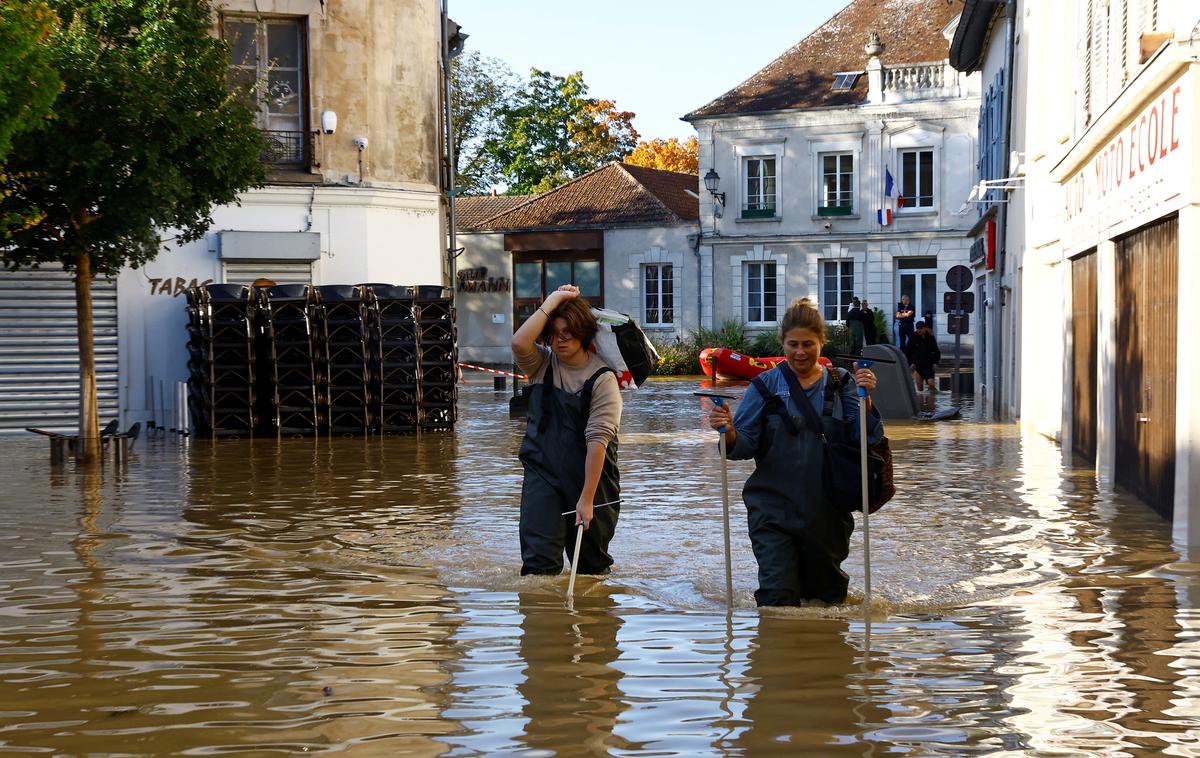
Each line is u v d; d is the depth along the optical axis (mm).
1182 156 9148
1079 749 4340
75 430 21094
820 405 6566
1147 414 10812
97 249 16156
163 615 6660
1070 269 15180
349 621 6465
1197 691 5051
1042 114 18562
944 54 43094
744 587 7250
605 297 46594
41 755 4355
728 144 44812
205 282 22406
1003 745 4383
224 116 16469
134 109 15422
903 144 42938
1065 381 15273
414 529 9789
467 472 14070
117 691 5164
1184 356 9062
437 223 24312
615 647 5816
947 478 12945
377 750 4383
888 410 21438
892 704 4875
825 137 43750
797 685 5152
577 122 63969
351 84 23344
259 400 19875
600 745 4418
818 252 43938
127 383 21750
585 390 7402
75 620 6551
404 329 20062
